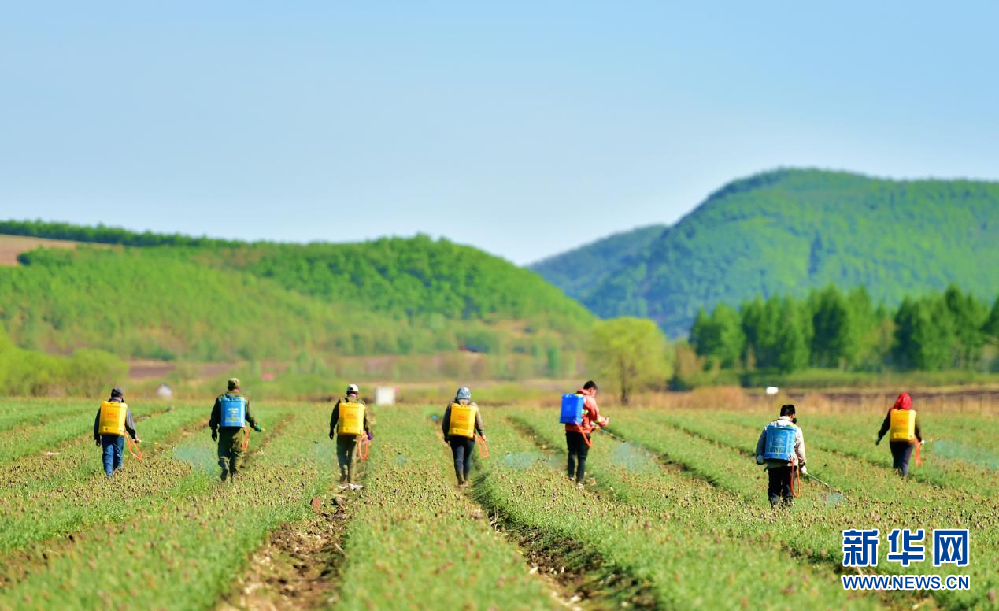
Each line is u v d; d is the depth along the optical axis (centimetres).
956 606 2919
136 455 6253
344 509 4669
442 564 2917
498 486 4959
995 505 4772
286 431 8069
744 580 2848
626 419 10069
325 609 2950
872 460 6944
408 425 8919
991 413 12862
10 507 3997
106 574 2722
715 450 6994
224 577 2989
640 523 3750
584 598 3122
